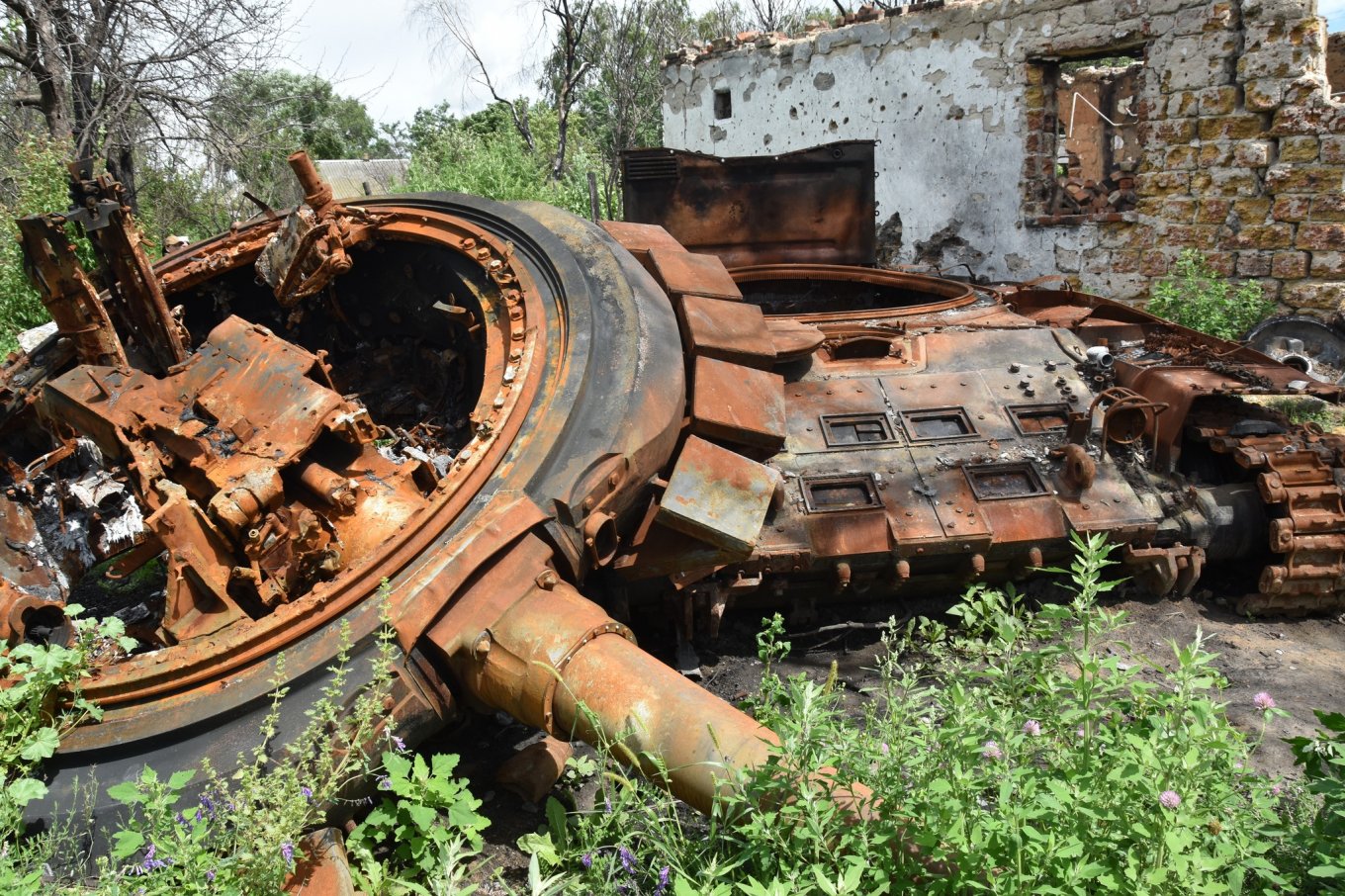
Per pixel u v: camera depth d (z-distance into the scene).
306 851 3.29
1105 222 12.72
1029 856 2.68
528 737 4.48
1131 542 5.21
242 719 3.59
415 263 6.20
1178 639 5.20
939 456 5.30
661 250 5.91
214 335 5.21
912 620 4.50
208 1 15.22
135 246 5.26
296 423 4.54
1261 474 5.16
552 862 3.45
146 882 2.93
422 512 4.10
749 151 17.23
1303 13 10.78
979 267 14.18
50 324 7.98
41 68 14.02
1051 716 3.22
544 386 4.63
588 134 30.08
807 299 8.33
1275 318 10.60
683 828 3.60
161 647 4.82
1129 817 2.66
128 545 5.41
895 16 14.48
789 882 2.65
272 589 4.21
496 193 16.80
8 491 5.23
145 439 4.75
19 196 12.26
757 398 5.03
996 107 13.54
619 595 4.77
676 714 3.40
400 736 3.66
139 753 3.56
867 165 8.31
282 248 5.87
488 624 3.74
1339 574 5.15
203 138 15.97
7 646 4.11
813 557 4.96
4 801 3.13
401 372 6.90
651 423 4.48
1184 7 11.62
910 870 2.81
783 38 16.64
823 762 2.92
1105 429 5.37
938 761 2.92
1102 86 18.75
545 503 4.12
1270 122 11.25
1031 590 5.61
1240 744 3.04
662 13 29.05
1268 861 2.65
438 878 3.21
